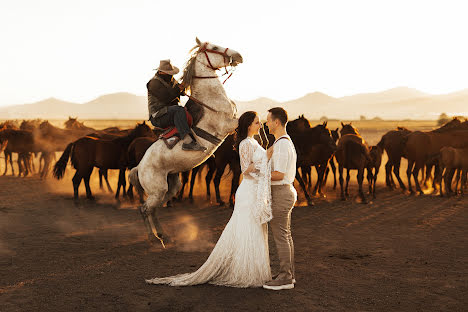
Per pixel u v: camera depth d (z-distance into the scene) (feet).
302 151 39.29
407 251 23.39
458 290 17.20
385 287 17.60
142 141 39.17
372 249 23.91
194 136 23.29
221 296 16.47
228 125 23.61
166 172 24.39
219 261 17.48
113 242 26.17
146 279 18.63
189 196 41.27
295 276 19.06
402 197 43.80
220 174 39.88
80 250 24.17
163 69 23.95
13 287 17.79
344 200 42.09
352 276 19.07
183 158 23.57
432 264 20.89
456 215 33.71
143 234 28.43
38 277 19.17
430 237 26.63
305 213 35.47
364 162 40.70
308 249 24.03
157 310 15.24
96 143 40.11
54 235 28.02
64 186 53.62
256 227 17.22
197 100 23.58
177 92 23.95
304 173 46.39
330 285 17.83
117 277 19.13
